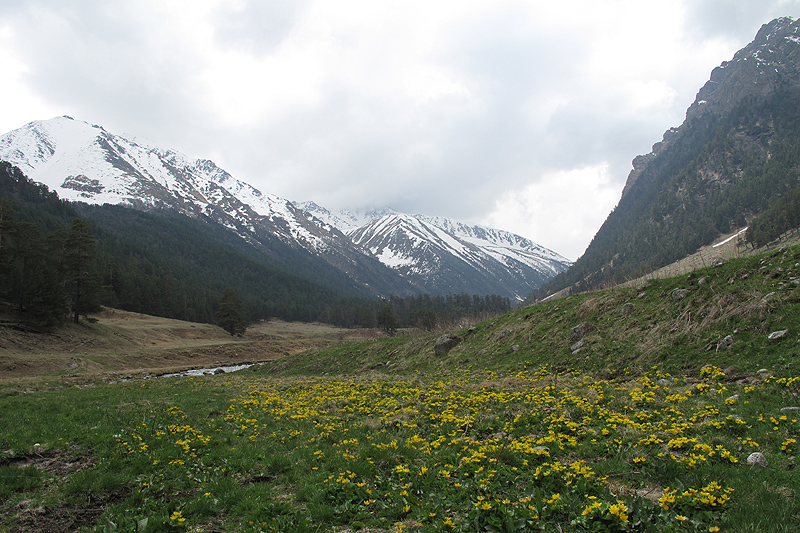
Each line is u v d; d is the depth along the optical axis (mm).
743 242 106000
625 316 22734
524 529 5684
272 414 15781
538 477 7344
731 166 198125
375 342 43844
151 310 103125
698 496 5898
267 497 7785
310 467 9289
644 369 17844
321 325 160875
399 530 6035
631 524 5566
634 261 175500
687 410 11133
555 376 18094
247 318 135125
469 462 8367
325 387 23938
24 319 57094
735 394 11703
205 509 7352
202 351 74125
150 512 7266
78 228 65188
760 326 15805
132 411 16438
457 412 13445
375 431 12109
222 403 18891
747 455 7711
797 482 6336
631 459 8070
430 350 34625
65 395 22234
